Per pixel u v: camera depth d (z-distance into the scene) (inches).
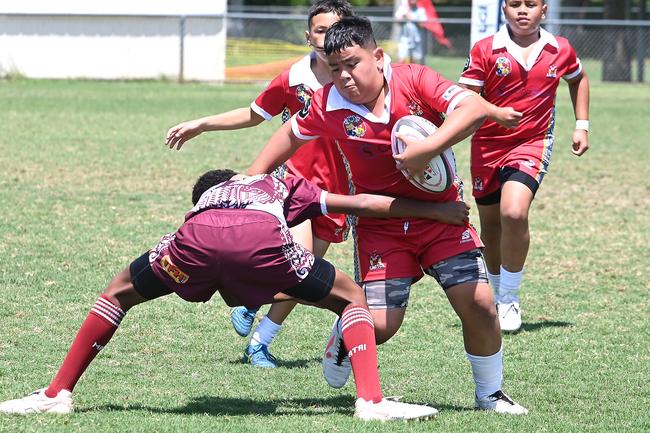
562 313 968.3
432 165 629.6
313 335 879.1
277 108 788.6
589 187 1656.0
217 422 620.7
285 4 5762.8
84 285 998.4
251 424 616.7
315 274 619.5
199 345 838.5
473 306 648.4
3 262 1072.2
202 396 697.6
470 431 616.1
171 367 773.9
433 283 1076.5
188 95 2942.9
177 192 1508.4
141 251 1144.2
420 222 655.1
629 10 4409.5
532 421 649.0
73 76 3462.1
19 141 1966.0
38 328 858.1
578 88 954.7
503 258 901.8
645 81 3868.1
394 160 640.4
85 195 1464.1
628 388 744.3
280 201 628.7
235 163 1782.7
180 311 936.3
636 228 1353.3
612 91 3442.4
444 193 652.1
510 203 888.3
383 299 660.7
